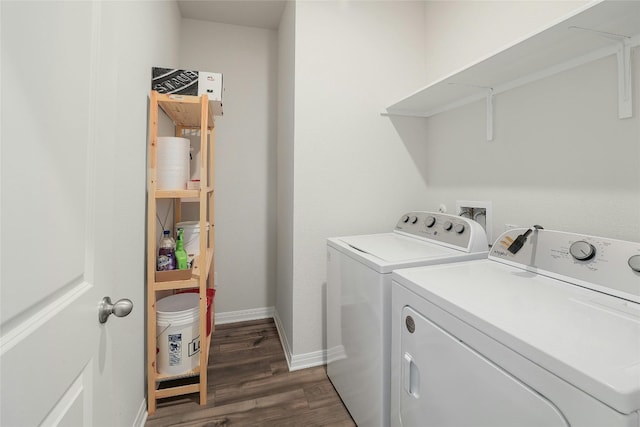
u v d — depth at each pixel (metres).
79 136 0.61
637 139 0.95
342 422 1.37
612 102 1.01
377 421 1.12
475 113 1.61
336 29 1.81
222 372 1.75
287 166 1.97
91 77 0.66
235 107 2.40
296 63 1.74
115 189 1.00
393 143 1.95
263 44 2.45
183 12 2.21
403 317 0.97
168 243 1.47
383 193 1.94
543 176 1.25
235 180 2.43
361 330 1.24
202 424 1.36
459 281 0.92
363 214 1.90
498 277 0.96
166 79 1.45
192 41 2.29
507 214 1.42
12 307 0.41
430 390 0.84
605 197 1.04
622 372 0.47
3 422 0.39
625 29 0.91
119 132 1.04
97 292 0.69
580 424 0.48
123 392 1.11
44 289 0.48
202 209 1.41
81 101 0.61
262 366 1.82
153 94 1.37
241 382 1.66
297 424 1.36
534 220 1.29
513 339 0.59
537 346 0.55
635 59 0.96
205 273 1.45
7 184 0.41
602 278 0.81
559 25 0.89
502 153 1.44
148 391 1.41
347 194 1.86
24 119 0.44
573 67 1.13
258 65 2.44
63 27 0.55
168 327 1.45
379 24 1.90
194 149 2.27
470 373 0.69
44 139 0.49
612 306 0.72
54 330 0.50
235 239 2.45
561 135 1.17
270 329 2.32
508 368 0.60
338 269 1.47
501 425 0.62
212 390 1.59
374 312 1.12
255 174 2.47
